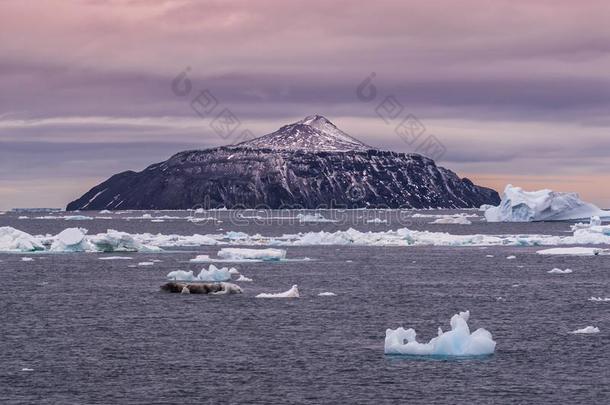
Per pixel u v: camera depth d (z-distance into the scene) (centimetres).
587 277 14338
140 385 6775
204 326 9175
